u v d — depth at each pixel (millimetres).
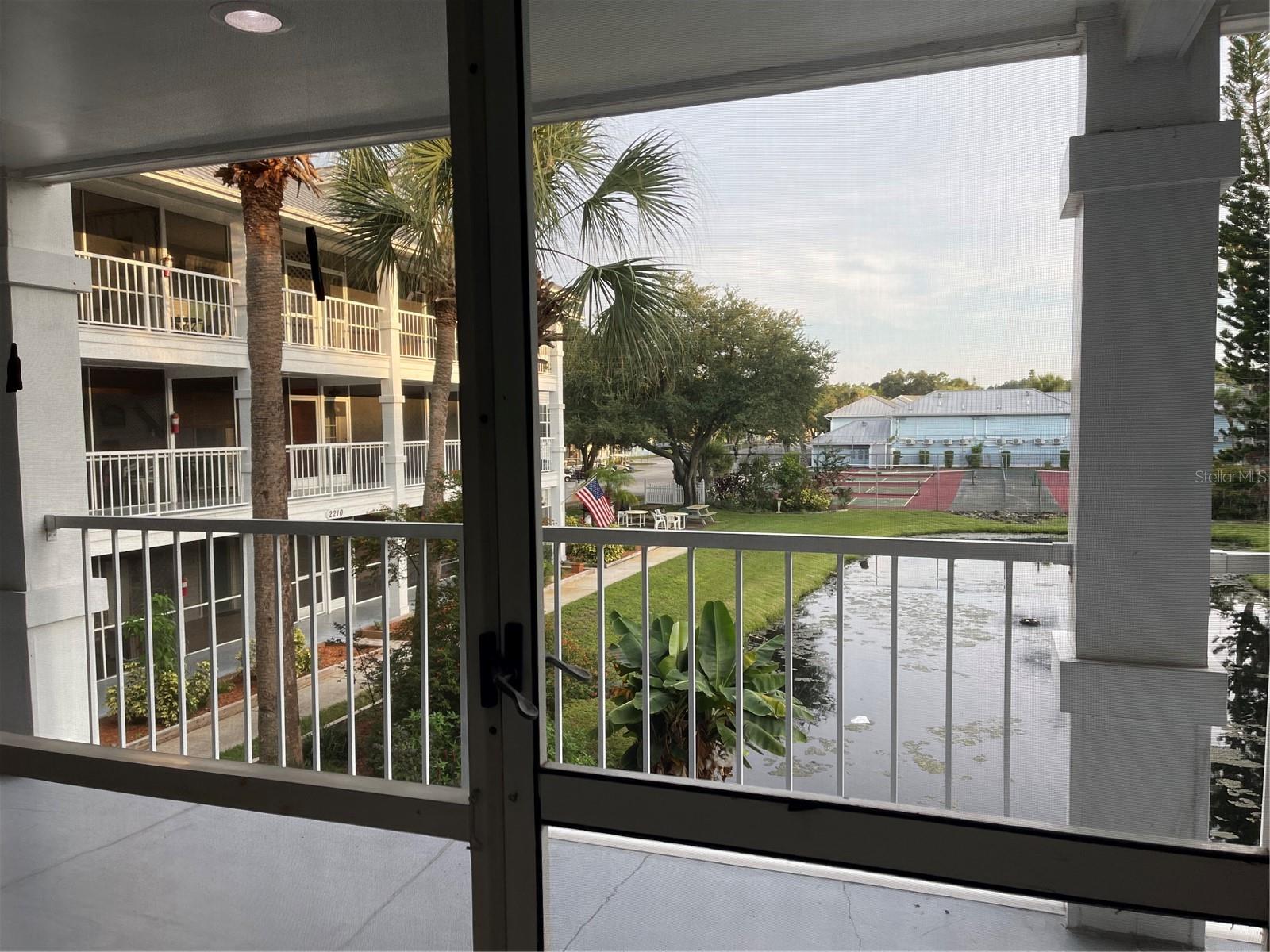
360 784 1313
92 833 1723
